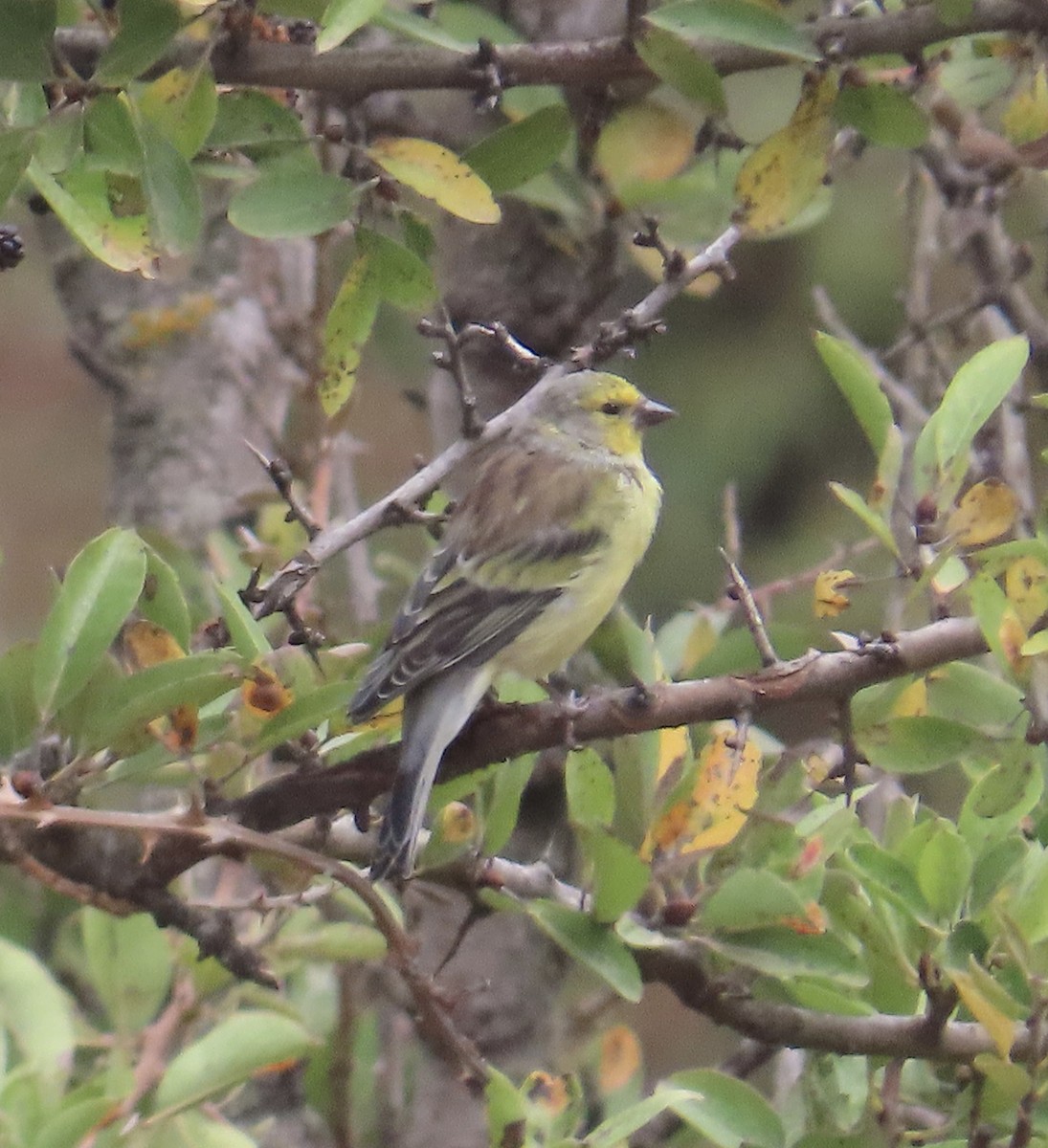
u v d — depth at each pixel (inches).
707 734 389.7
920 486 330.0
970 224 476.1
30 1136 289.0
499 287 465.4
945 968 302.8
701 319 851.4
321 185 326.0
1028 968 294.2
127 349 511.2
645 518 418.3
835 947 313.3
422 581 384.5
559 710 319.6
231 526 505.7
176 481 506.3
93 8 314.7
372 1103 418.0
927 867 321.4
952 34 342.3
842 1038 319.9
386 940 329.4
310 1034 306.5
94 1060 394.9
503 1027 448.8
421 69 340.8
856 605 717.9
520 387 465.4
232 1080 294.7
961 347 475.5
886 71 361.4
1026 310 468.8
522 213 462.9
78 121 295.0
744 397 845.8
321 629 405.7
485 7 459.2
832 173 434.0
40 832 298.4
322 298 424.8
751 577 829.8
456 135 452.8
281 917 367.6
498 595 382.3
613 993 432.5
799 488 844.6
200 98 311.3
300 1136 435.5
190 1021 351.6
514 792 323.9
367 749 331.3
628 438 431.5
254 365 513.3
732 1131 316.8
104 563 298.5
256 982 328.2
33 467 792.9
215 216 510.6
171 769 322.3
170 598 320.5
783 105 463.2
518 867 337.1
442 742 317.4
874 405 335.9
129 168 292.0
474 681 331.3
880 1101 332.8
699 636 411.2
